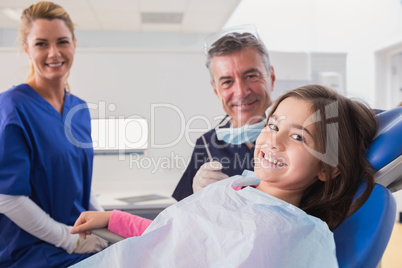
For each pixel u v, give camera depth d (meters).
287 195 0.63
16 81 1.86
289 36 3.79
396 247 2.37
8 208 0.90
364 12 3.40
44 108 1.02
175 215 0.60
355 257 0.48
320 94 0.61
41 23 1.00
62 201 1.04
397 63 3.24
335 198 0.60
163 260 0.56
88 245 1.01
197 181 1.02
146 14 4.71
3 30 5.38
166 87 1.79
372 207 0.56
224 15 4.70
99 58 1.83
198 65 1.83
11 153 0.91
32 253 0.96
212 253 0.53
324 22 3.85
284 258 0.50
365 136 0.65
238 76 0.92
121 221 0.78
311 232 0.52
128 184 1.91
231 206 0.58
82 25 5.20
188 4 4.30
